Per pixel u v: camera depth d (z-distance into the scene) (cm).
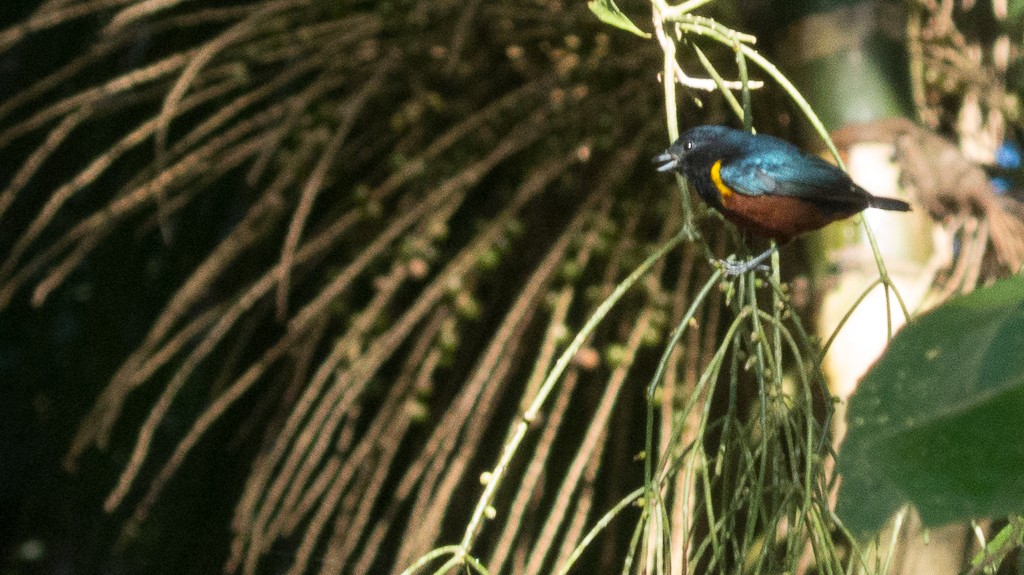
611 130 770
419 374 736
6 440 968
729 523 395
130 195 757
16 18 981
